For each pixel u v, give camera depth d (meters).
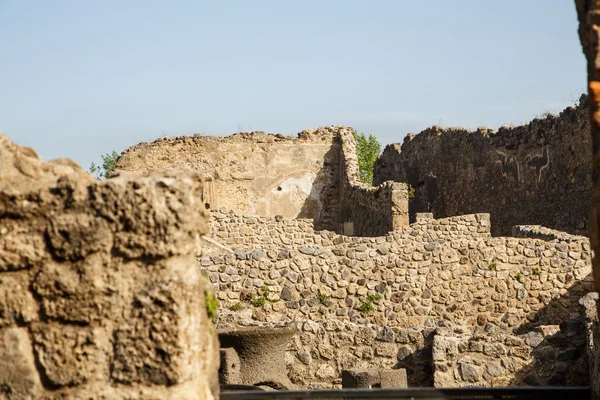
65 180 6.71
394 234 30.72
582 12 7.09
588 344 17.33
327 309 22.09
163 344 6.62
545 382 18.30
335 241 30.48
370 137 64.88
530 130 37.50
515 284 22.84
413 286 22.45
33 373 6.66
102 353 6.64
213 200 44.25
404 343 19.30
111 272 6.67
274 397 8.40
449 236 30.92
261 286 21.98
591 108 6.70
